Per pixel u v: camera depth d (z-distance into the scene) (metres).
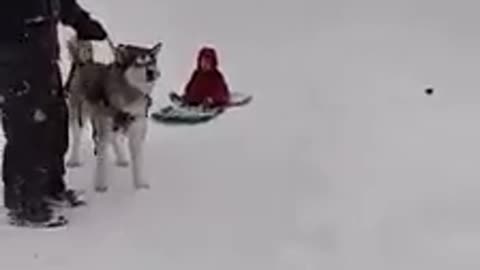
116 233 6.02
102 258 5.70
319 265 5.61
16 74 5.87
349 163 7.09
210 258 5.69
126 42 10.48
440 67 9.48
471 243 5.87
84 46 6.61
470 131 7.72
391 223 6.12
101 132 6.59
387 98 8.57
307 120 8.05
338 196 6.52
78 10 6.18
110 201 6.49
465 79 9.09
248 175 6.91
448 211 6.28
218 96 8.32
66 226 6.12
